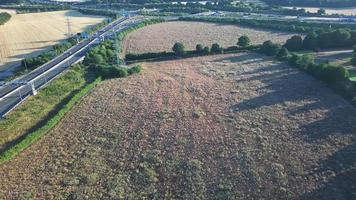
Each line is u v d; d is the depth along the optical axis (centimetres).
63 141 5488
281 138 5369
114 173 4684
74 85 7750
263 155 4956
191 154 5038
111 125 5953
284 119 5944
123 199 4222
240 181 4456
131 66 9025
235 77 8038
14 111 6425
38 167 4841
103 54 9369
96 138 5544
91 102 6919
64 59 9544
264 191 4275
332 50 9725
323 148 5075
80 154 5116
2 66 9369
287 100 6675
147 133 5644
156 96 7106
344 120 5844
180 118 6128
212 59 9519
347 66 8306
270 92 7081
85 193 4328
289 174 4547
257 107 6438
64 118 6262
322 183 4369
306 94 6906
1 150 5281
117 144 5356
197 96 7056
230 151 5078
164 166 4791
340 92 6831
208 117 6144
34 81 7888
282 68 8481
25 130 5878
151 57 9694
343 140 5259
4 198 4269
